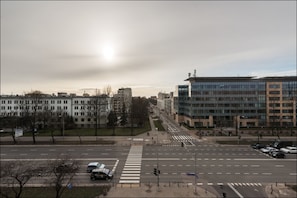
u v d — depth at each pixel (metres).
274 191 38.25
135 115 124.06
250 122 121.69
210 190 38.47
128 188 38.81
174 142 79.94
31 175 37.25
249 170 49.31
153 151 66.00
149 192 37.12
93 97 116.69
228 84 121.75
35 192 36.88
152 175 45.81
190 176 45.28
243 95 121.75
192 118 121.56
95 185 40.19
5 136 89.62
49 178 42.69
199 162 55.12
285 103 122.00
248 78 125.19
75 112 117.62
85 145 73.69
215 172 47.88
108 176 43.38
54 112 109.31
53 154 62.16
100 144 74.88
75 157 59.06
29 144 74.75
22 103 111.31
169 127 123.50
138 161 55.72
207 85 121.75
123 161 55.69
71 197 35.06
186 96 134.50
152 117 196.00
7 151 65.81
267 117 121.75
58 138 85.06
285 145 71.44
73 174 41.12
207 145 75.12
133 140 82.44
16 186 39.44
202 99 121.62
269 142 79.12
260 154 63.19
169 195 36.03
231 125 121.19
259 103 121.81
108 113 124.12
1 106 114.94
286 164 54.03
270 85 122.00
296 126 121.31
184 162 55.12
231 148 70.69
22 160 55.97
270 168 50.84
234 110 121.56
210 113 121.44
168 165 52.56
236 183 41.81
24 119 99.75
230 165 52.84
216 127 120.25
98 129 108.00
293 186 40.38
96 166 47.78
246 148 70.75
